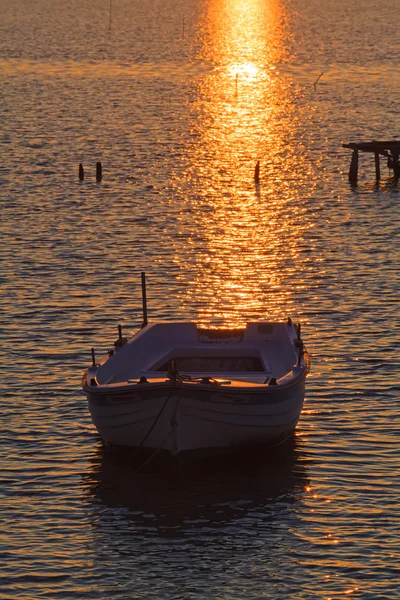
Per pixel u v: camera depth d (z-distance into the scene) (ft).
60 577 97.50
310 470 118.73
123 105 465.47
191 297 190.49
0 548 102.22
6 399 139.33
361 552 101.14
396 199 281.54
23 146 361.30
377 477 116.47
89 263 213.66
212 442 119.75
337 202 278.26
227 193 291.38
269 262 215.92
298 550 101.96
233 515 108.78
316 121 422.82
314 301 186.91
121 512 109.60
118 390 116.16
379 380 145.69
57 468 119.75
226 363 134.82
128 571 98.58
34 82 547.08
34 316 176.76
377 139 380.78
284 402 120.98
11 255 219.20
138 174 317.01
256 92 514.68
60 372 149.79
